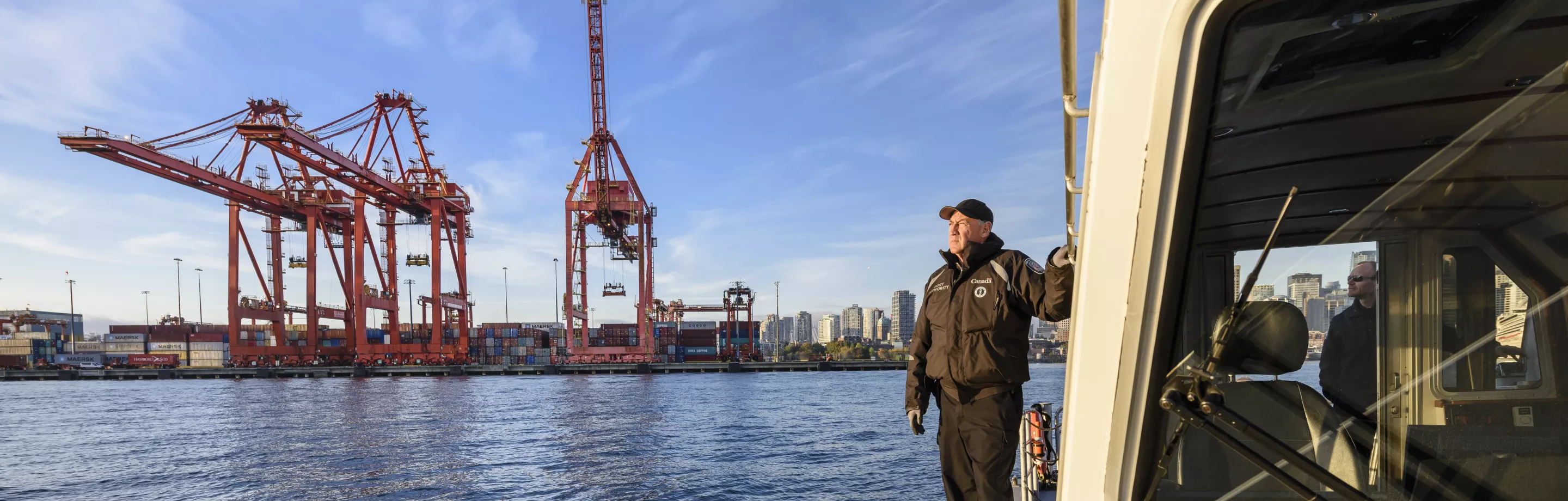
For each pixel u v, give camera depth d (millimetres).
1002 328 2197
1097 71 1021
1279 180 1037
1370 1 881
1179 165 965
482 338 105875
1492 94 1004
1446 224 1130
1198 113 945
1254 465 1191
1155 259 1007
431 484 22875
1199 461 1276
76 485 23484
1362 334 1162
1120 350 1062
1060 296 1712
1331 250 1128
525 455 27984
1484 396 1181
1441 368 1182
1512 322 1143
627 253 97250
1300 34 915
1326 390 1173
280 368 89812
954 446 2344
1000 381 2232
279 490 22328
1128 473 1106
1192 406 1064
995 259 2246
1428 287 1153
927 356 2535
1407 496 1200
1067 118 1128
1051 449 3576
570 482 22844
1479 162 1062
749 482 22312
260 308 90500
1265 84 960
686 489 21516
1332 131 1022
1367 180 1076
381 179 78812
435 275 88750
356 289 82688
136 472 25531
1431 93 1008
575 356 93562
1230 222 1052
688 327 117938
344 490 22203
